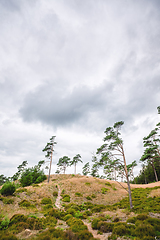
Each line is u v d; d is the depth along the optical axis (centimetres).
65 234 876
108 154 2059
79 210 1955
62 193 2864
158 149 3762
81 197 2734
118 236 873
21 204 1628
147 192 2666
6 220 1023
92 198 2764
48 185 3105
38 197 2150
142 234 838
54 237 829
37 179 4009
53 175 5222
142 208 1594
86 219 1531
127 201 2286
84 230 953
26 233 886
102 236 950
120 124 2145
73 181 3744
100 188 3347
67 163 6600
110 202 2533
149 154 3312
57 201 2355
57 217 1452
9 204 1538
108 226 1070
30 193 2191
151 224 974
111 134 2067
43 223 1145
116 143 1973
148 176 5253
